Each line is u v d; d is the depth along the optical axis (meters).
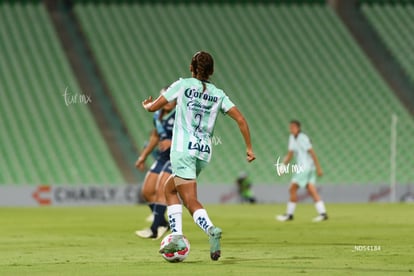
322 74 134.25
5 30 129.00
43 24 131.25
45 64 125.12
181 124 30.58
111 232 52.78
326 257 33.34
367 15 144.38
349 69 135.62
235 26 139.38
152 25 136.12
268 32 139.62
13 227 58.59
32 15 132.62
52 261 32.88
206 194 106.88
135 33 133.88
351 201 111.56
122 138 117.81
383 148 124.56
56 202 101.75
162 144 47.06
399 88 134.75
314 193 67.12
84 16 135.00
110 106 122.00
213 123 30.95
